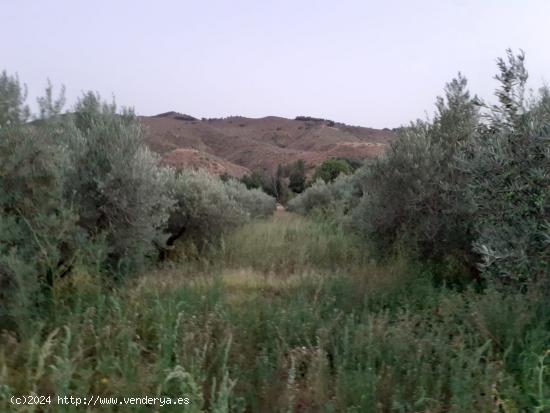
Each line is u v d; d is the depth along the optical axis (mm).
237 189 19266
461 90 8695
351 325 4848
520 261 4684
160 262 9523
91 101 8180
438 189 7910
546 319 4508
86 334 4500
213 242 11078
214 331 4867
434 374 3996
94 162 7188
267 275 8453
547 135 4777
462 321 4941
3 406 3240
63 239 5668
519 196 4918
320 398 3641
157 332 4621
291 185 49938
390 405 3664
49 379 3729
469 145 6469
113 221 7211
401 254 8203
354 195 17719
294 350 4254
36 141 5559
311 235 12945
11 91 5609
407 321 4824
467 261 7930
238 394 3824
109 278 6402
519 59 5398
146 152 8188
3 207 5289
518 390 3682
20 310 4605
